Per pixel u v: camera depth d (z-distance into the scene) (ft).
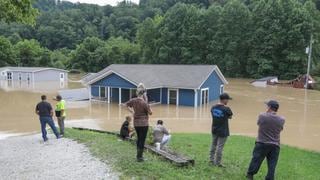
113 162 32.60
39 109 50.72
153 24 323.78
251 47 278.46
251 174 28.84
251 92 165.89
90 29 466.70
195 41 299.99
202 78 123.34
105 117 96.89
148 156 34.99
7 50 306.76
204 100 127.65
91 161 33.96
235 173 30.73
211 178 28.63
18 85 198.59
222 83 144.87
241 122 90.58
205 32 298.97
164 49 306.96
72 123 87.56
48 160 36.76
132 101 31.53
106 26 484.33
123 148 40.09
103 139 49.29
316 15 280.92
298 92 167.43
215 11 296.71
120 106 117.80
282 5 271.69
